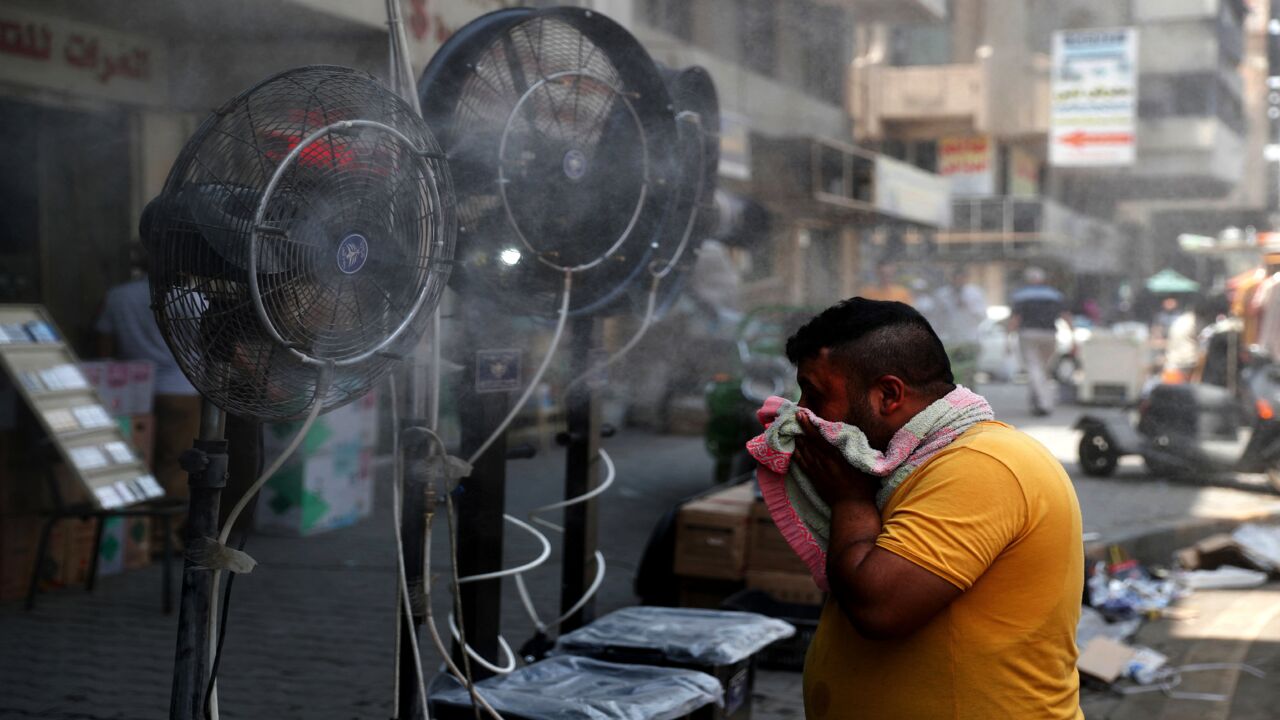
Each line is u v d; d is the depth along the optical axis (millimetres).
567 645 3525
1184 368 15789
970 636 1917
